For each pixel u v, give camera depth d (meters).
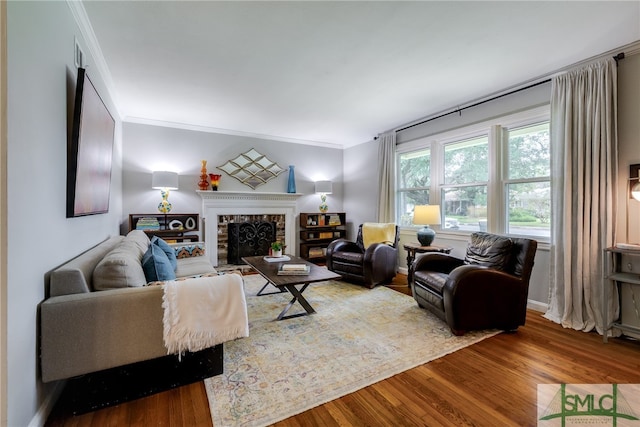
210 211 4.95
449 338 2.46
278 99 3.65
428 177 4.57
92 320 1.54
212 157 5.04
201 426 1.48
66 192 1.77
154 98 3.62
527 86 3.19
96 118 2.19
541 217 3.22
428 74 2.97
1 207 1.12
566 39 2.34
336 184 6.29
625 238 2.51
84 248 2.18
